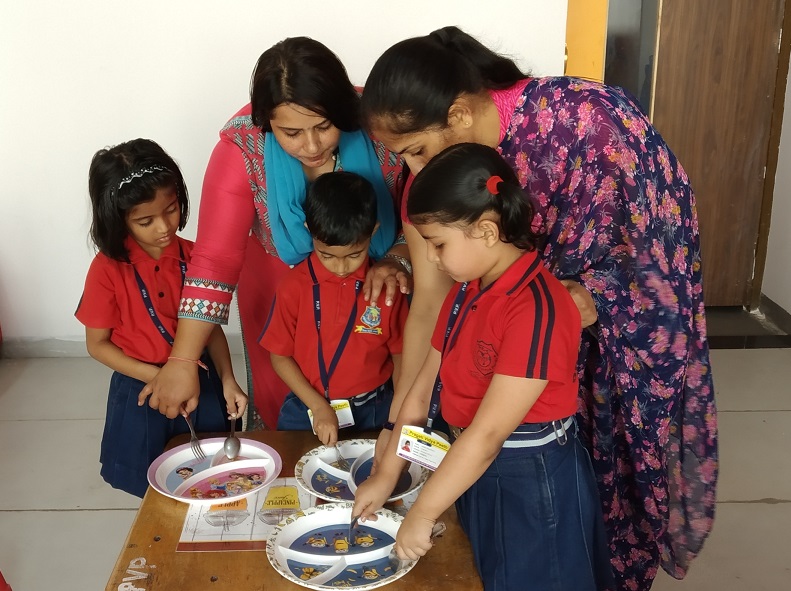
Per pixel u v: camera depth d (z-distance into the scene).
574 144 1.36
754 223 4.08
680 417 1.58
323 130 1.49
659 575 2.16
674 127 3.92
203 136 3.41
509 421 1.15
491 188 1.13
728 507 2.46
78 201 3.49
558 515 1.27
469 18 3.26
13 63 3.28
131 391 1.75
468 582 1.14
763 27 3.76
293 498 1.37
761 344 3.76
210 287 1.68
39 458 2.79
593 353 1.50
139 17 3.24
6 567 2.21
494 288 1.21
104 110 3.37
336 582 1.14
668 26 3.77
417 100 1.21
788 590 2.09
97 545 2.30
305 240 1.73
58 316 3.67
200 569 1.17
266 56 1.45
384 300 1.68
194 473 1.47
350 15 3.24
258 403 2.12
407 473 1.42
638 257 1.39
